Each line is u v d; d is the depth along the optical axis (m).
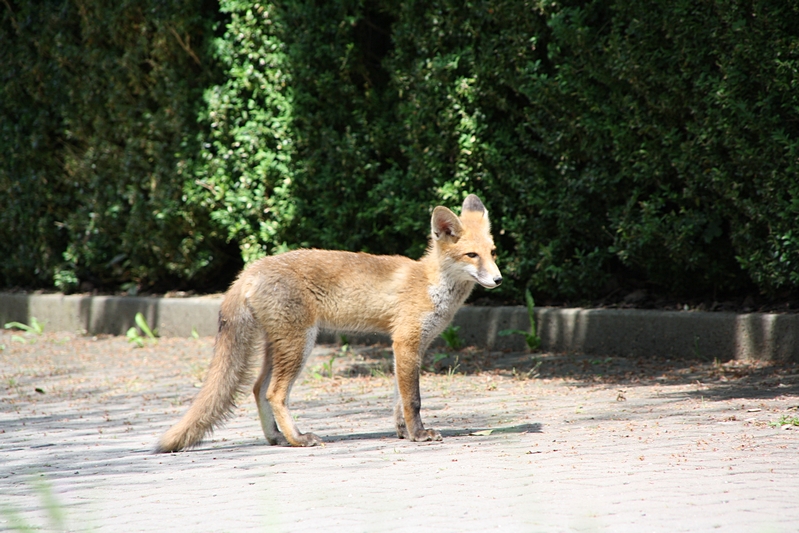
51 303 20.34
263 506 5.67
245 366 8.43
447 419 9.44
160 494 6.21
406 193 15.42
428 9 14.73
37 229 20.73
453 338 15.05
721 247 13.12
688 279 13.80
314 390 11.92
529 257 14.53
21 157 20.64
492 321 14.95
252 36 16.47
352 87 15.94
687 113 12.59
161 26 17.44
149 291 19.95
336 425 9.40
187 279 19.33
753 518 4.96
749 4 11.46
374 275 8.77
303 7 15.85
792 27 11.30
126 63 18.09
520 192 14.30
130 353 16.64
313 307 8.62
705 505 5.27
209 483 6.55
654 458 6.73
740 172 11.91
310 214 16.67
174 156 17.88
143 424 9.80
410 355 8.54
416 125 14.78
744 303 13.20
